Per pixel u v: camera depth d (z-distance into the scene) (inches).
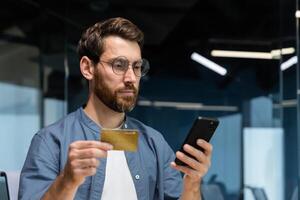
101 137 45.9
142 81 183.5
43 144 52.9
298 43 179.2
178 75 185.2
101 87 53.0
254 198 184.7
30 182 50.6
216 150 187.0
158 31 185.5
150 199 55.7
